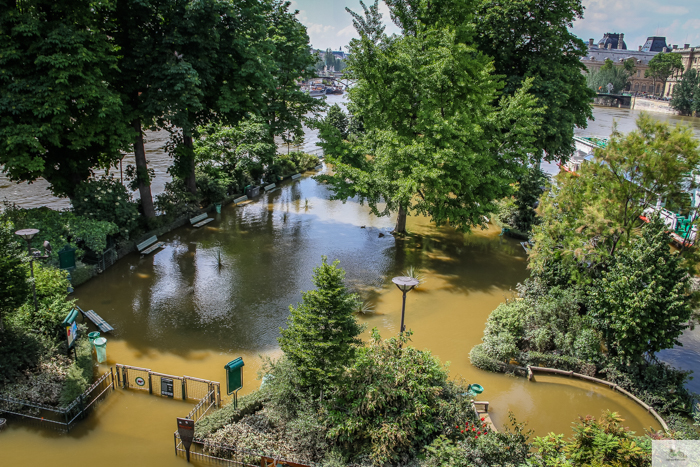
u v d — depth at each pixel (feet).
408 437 42.86
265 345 62.28
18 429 45.11
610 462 35.22
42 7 72.13
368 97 96.63
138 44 83.66
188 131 89.40
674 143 58.23
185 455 43.06
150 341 62.34
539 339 60.54
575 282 69.51
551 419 50.49
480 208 88.84
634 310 52.90
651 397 52.95
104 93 74.28
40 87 68.28
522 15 111.65
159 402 50.49
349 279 83.87
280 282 81.20
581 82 123.34
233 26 93.09
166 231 103.96
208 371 56.24
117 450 43.34
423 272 88.94
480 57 98.73
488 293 81.20
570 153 131.23
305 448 42.55
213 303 73.26
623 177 63.72
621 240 63.72
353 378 45.01
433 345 64.18
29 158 71.00
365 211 127.03
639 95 397.80
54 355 53.26
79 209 84.99
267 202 132.46
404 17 101.19
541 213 76.23
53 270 64.23
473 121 88.89
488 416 49.55
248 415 46.55
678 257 53.78
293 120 143.54
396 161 87.76
